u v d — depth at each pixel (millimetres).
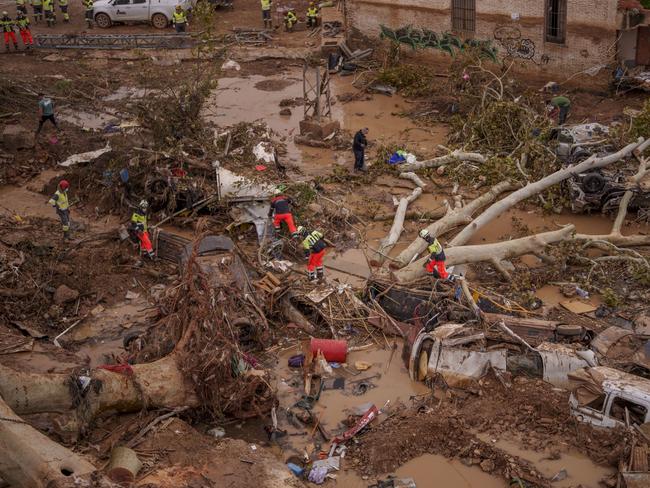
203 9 24438
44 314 14117
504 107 20344
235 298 13008
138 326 13906
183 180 17359
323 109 24062
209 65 24500
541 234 15422
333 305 13844
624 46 23344
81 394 10672
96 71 27938
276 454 10914
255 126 21000
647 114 18312
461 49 26516
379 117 23891
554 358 11711
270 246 15930
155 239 16109
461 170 19438
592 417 10852
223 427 11516
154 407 11266
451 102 23766
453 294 13281
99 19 33031
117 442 10656
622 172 17547
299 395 12156
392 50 27719
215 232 16812
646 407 10469
